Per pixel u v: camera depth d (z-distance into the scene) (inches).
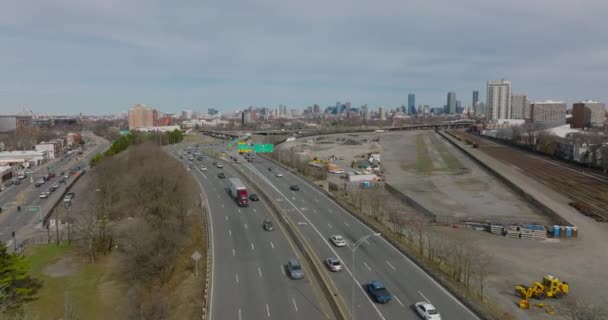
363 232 3654.0
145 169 5167.3
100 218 4222.4
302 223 3907.5
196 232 3740.2
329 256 3058.6
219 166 7642.7
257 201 4879.4
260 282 2628.0
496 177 7111.2
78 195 5807.1
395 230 3818.9
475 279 2837.1
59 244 3757.4
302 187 5713.6
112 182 4972.9
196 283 2687.0
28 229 4261.8
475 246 3484.3
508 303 2527.1
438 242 3447.3
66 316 2476.6
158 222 3678.6
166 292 2699.3
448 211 4859.7
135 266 3107.8
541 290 2635.3
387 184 6309.1
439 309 2262.6
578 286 2832.2
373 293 2385.6
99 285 2979.8
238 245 3331.7
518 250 3560.5
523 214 4763.8
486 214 4741.6
